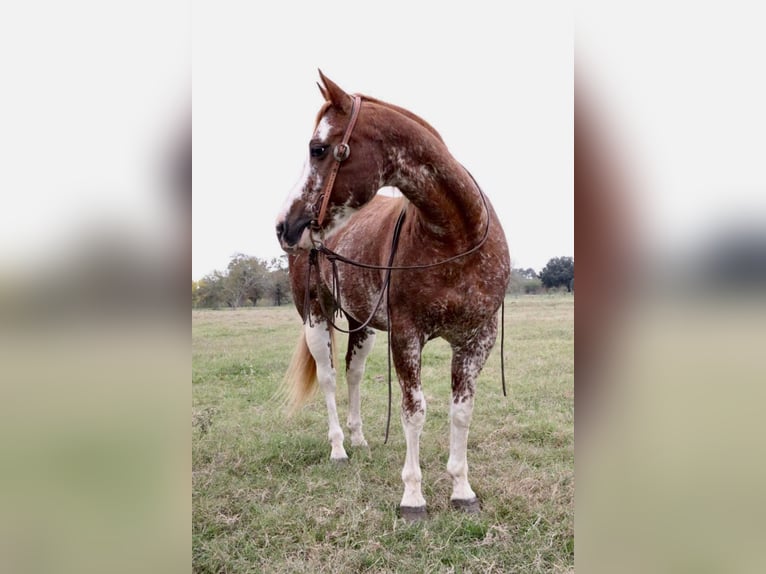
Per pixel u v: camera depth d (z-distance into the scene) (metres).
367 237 3.09
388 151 2.43
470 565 2.30
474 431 3.85
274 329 10.25
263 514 2.74
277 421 4.29
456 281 2.60
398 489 3.03
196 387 5.44
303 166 2.44
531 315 11.00
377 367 6.32
